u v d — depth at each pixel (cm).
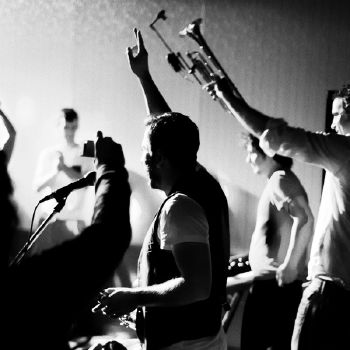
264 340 346
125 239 137
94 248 134
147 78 271
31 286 132
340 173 243
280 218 345
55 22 537
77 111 536
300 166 490
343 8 492
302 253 341
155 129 197
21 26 541
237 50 508
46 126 541
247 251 495
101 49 532
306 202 342
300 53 499
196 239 183
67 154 487
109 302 183
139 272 205
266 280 345
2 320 132
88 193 472
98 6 530
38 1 538
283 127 243
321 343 250
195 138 200
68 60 537
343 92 264
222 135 509
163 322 194
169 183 199
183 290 179
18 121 543
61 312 135
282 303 343
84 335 463
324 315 249
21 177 532
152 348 196
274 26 503
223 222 201
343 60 493
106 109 532
